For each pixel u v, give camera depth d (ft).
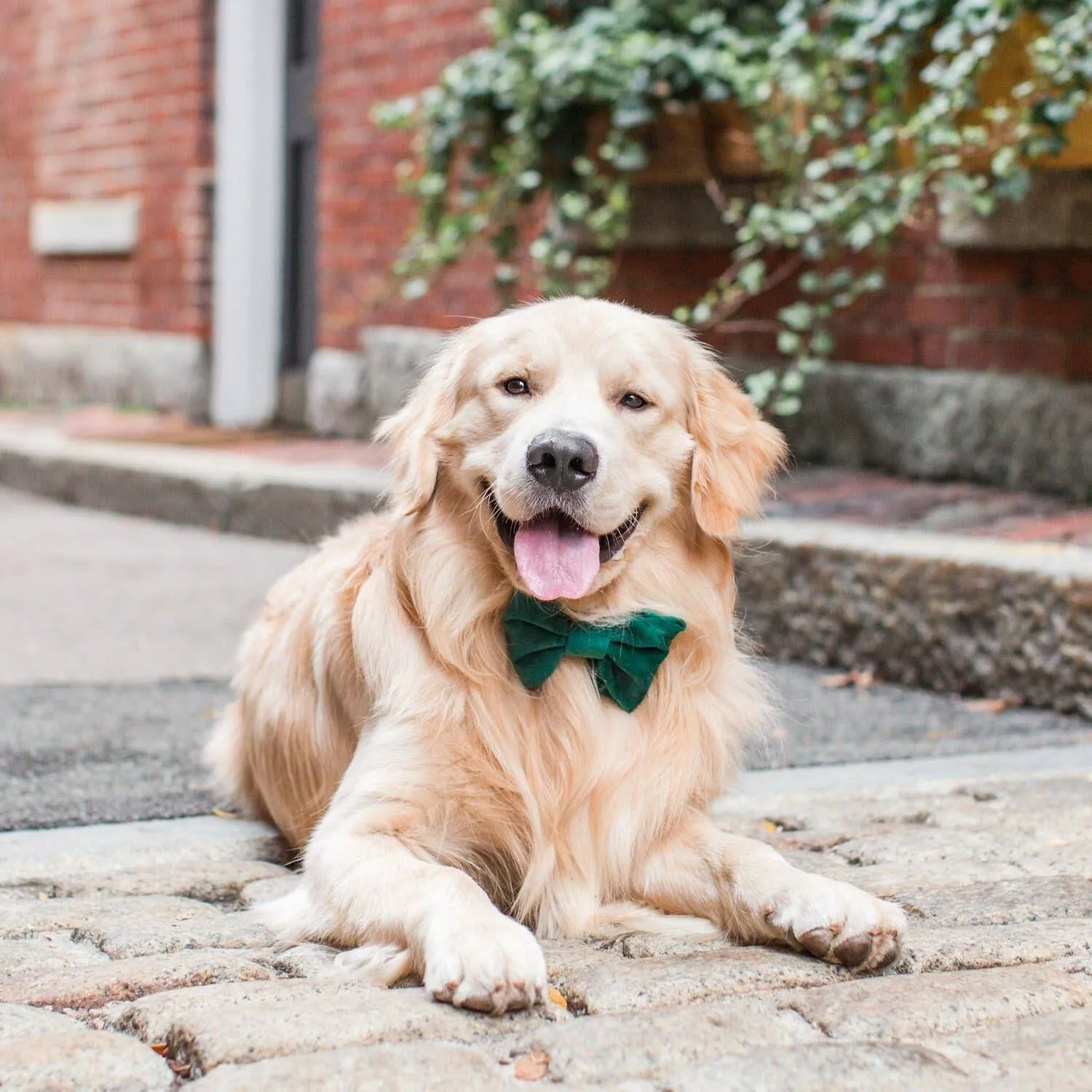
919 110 20.15
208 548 26.63
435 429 10.34
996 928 9.09
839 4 21.04
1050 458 21.25
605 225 24.47
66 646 19.26
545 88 24.23
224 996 7.94
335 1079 6.86
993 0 18.22
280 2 36.47
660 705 10.05
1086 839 11.03
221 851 11.34
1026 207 21.04
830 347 21.57
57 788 12.90
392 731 9.78
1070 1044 7.38
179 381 38.27
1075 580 15.72
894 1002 7.84
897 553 17.35
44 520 30.01
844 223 21.13
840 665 18.12
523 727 9.80
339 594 10.94
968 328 22.56
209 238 37.60
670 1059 7.22
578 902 9.71
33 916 9.46
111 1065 7.08
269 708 11.65
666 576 10.23
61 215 42.24
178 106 37.83
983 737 14.98
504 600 9.87
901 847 10.93
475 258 29.78
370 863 9.01
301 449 31.40
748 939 9.18
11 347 45.16
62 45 42.19
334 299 33.63
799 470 24.11
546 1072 7.13
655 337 10.46
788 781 13.08
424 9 30.66
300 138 36.70
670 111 23.61
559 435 9.42
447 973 7.86
